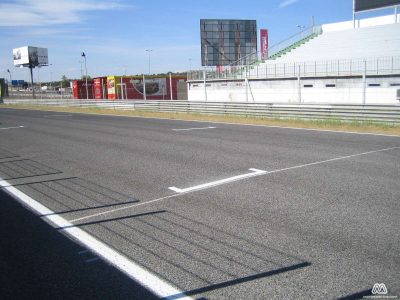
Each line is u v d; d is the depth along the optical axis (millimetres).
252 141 13305
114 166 9695
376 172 8297
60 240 5055
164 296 3645
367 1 33812
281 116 20359
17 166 10016
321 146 11898
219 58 47031
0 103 57000
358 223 5355
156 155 11086
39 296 3691
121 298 3629
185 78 46375
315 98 27281
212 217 5758
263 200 6520
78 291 3768
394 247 4562
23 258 4535
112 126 20062
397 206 6035
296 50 36219
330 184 7414
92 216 5973
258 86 30938
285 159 9961
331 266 4133
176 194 7027
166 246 4777
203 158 10414
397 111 15953
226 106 23453
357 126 16781
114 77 42188
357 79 25016
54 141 14727
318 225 5320
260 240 4867
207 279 3939
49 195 7215
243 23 47312
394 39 30469
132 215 5961
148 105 30250
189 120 22547
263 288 3729
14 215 6113
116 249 4730
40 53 71250
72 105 40812
